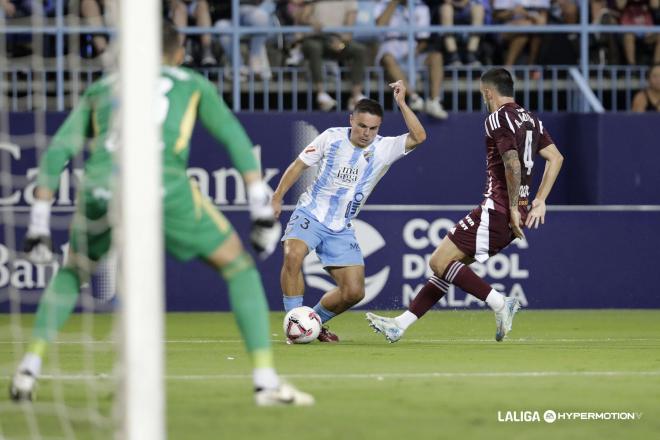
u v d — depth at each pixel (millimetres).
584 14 44688
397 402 17875
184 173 17328
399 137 29141
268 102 46094
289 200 42906
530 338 30984
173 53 18047
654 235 43219
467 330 34000
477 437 15031
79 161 41625
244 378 20922
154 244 14195
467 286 28266
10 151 41938
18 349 27672
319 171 29047
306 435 15023
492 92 28391
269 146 43094
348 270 29047
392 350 26672
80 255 17766
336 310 29469
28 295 41375
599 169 43625
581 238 42906
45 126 42094
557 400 18234
